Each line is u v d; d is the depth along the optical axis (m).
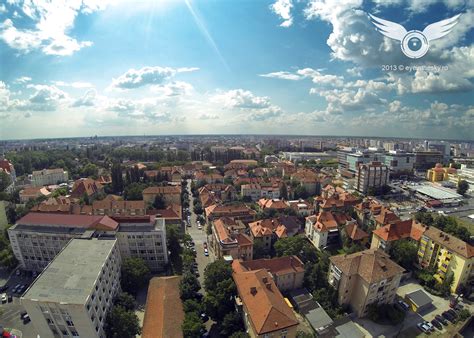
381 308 86.75
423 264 109.88
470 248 94.94
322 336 78.06
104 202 147.88
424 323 84.56
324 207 157.12
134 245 109.06
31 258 108.94
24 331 81.19
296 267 98.00
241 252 110.69
